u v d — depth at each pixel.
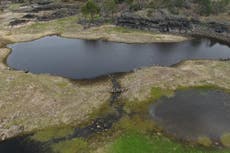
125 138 43.44
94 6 123.69
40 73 71.12
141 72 67.62
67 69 74.25
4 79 64.50
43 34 111.50
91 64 78.06
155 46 94.12
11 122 48.78
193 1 125.19
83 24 122.94
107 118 49.81
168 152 40.16
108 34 108.19
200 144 42.38
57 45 97.81
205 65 73.25
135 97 56.66
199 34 107.25
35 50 92.38
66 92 59.09
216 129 46.19
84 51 90.50
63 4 170.12
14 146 42.94
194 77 64.62
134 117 49.91
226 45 94.81
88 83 64.44
